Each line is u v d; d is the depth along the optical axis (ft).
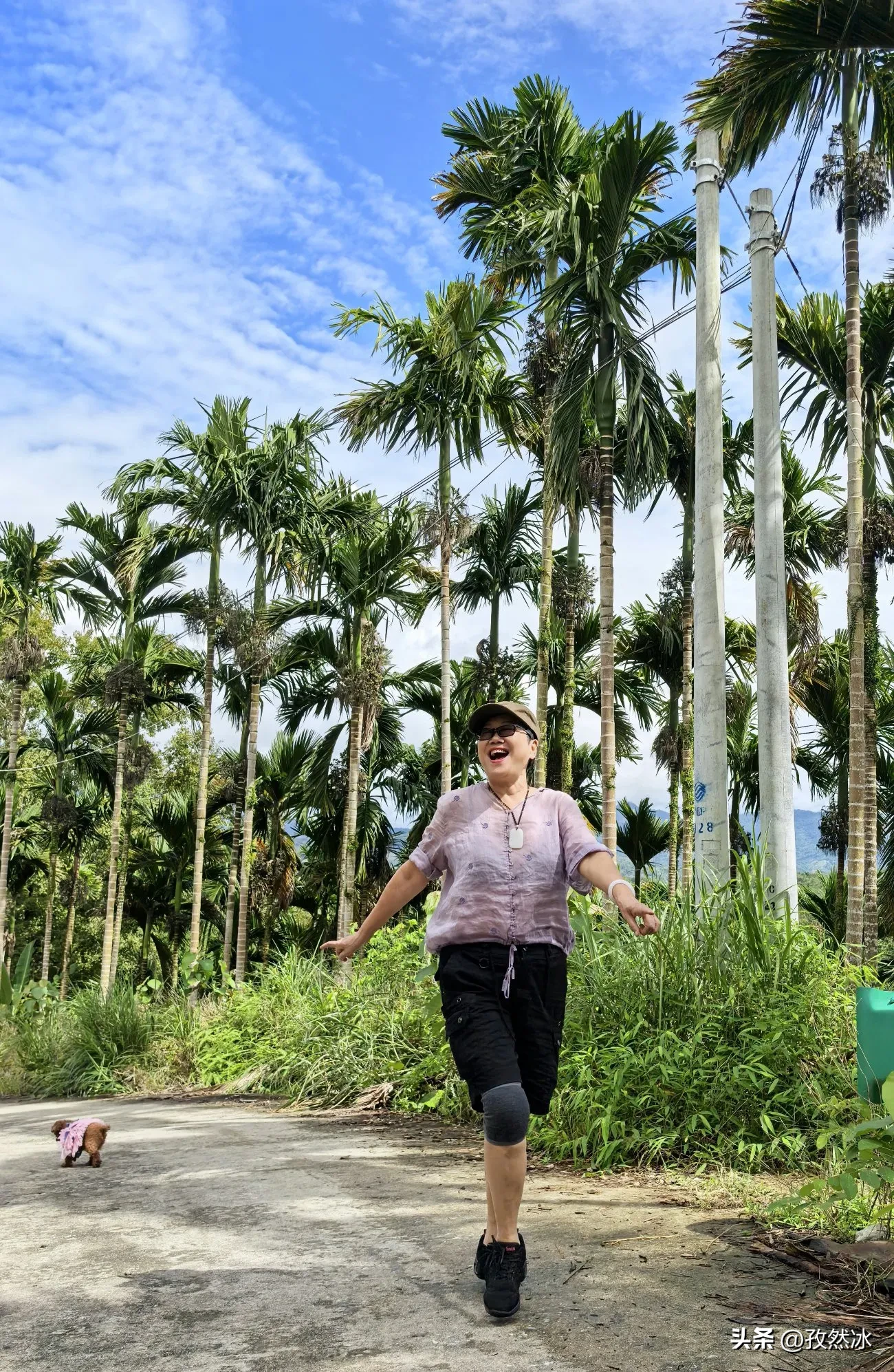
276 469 57.16
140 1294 9.56
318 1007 30.35
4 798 89.40
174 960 98.48
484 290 50.08
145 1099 31.76
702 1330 8.23
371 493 60.95
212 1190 14.43
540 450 53.67
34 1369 7.82
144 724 84.43
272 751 81.46
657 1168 15.31
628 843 83.10
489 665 62.64
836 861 63.21
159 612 66.18
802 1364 7.53
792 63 30.96
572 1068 17.49
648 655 63.36
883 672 58.70
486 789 9.71
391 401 51.93
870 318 41.29
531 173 45.27
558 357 43.09
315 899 90.79
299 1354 7.91
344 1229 11.71
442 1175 15.10
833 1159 13.43
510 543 63.00
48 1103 34.24
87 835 95.66
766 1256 10.28
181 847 91.50
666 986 18.71
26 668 73.36
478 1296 9.13
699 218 28.14
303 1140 19.19
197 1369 7.71
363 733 67.36
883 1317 8.48
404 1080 24.09
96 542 65.31
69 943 94.63
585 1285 9.40
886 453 43.14
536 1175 15.16
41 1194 15.12
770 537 26.73
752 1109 15.97
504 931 9.04
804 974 18.61
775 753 25.59
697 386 27.37
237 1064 32.60
